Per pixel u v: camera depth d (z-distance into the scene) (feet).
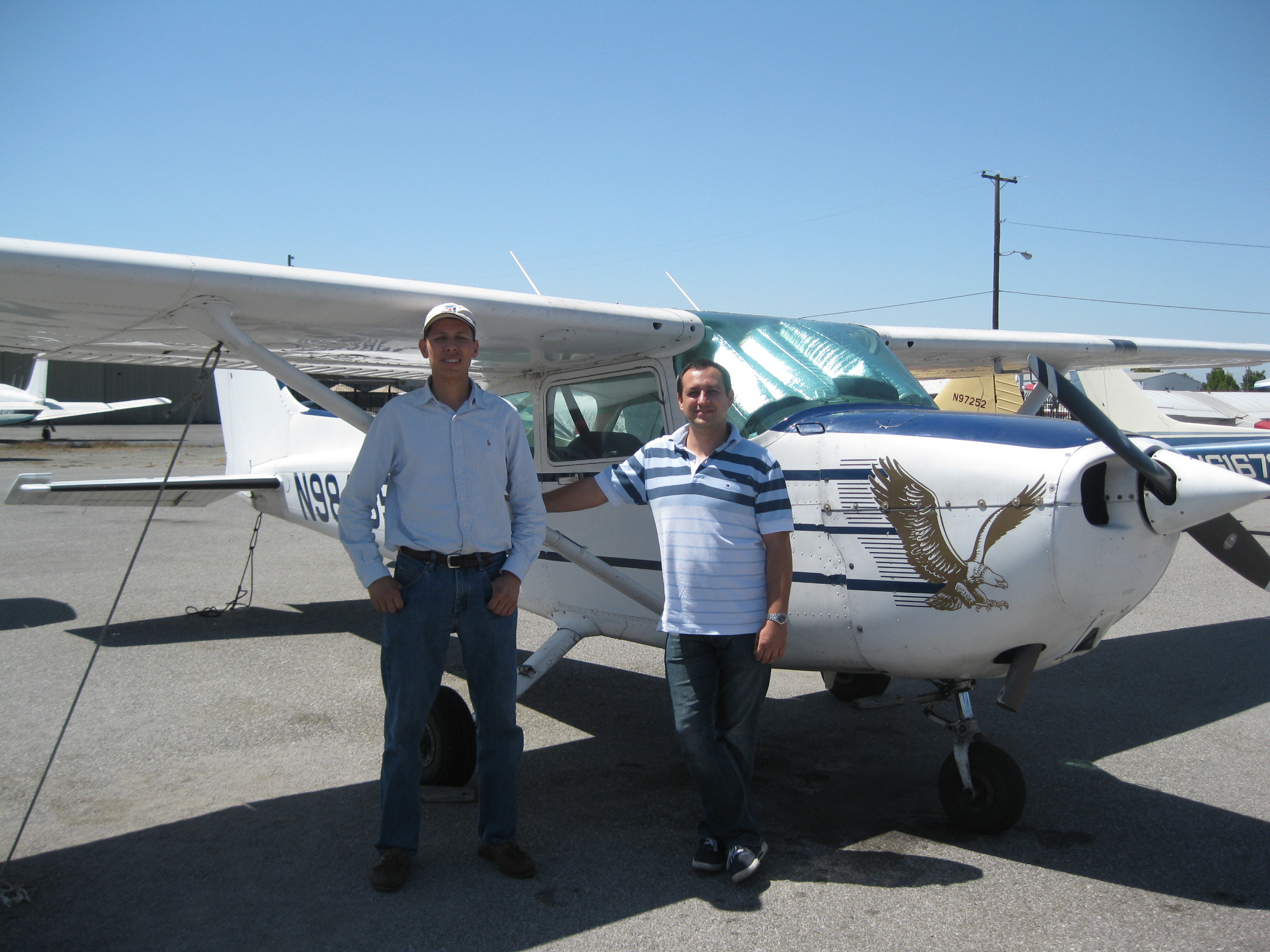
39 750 12.08
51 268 7.97
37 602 21.25
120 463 66.59
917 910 8.09
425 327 8.61
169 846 9.30
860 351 11.76
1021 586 8.71
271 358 9.79
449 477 8.39
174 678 15.47
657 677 16.11
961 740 9.71
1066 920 7.93
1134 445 8.30
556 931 7.73
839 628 9.88
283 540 31.94
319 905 8.14
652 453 8.93
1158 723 13.57
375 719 13.51
